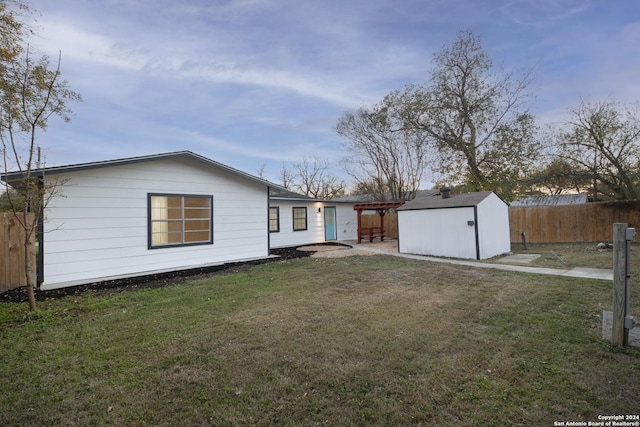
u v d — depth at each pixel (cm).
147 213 831
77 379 283
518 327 384
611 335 345
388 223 1881
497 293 540
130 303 523
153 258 839
